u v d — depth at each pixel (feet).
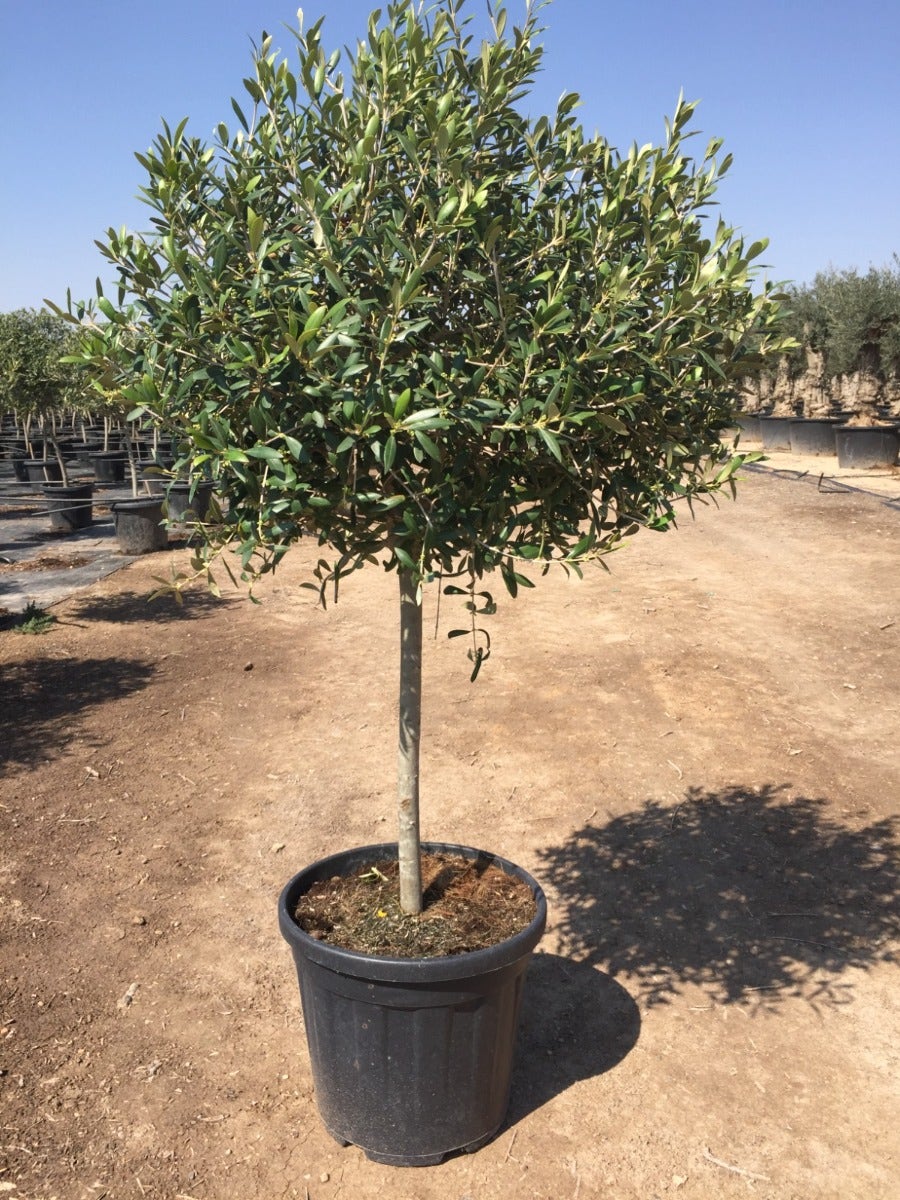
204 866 14.21
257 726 19.76
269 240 7.10
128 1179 8.66
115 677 23.02
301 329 6.73
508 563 7.73
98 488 59.16
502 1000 8.52
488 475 7.59
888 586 29.01
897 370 66.39
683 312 7.18
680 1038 10.58
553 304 6.76
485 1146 9.08
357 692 21.63
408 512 6.91
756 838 14.84
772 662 22.86
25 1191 8.49
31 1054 10.21
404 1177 8.71
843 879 13.64
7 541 41.93
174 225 7.61
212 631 26.99
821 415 73.92
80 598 31.09
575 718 19.71
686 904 13.17
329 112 7.57
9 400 46.55
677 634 25.11
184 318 6.85
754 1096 9.69
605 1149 9.02
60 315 7.56
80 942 12.26
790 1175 8.70
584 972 11.81
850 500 43.50
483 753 18.15
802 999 11.18
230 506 7.85
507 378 6.83
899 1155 8.92
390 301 7.08
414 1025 8.25
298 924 9.07
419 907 9.39
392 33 7.80
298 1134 9.23
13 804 16.14
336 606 29.45
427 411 6.39
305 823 15.55
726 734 18.83
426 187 7.47
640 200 7.74
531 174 8.12
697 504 45.09
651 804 16.05
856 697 20.62
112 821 15.57
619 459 8.06
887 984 11.41
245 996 11.27
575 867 14.16
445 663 23.43
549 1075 10.04
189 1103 9.59
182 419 7.50
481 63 7.79
